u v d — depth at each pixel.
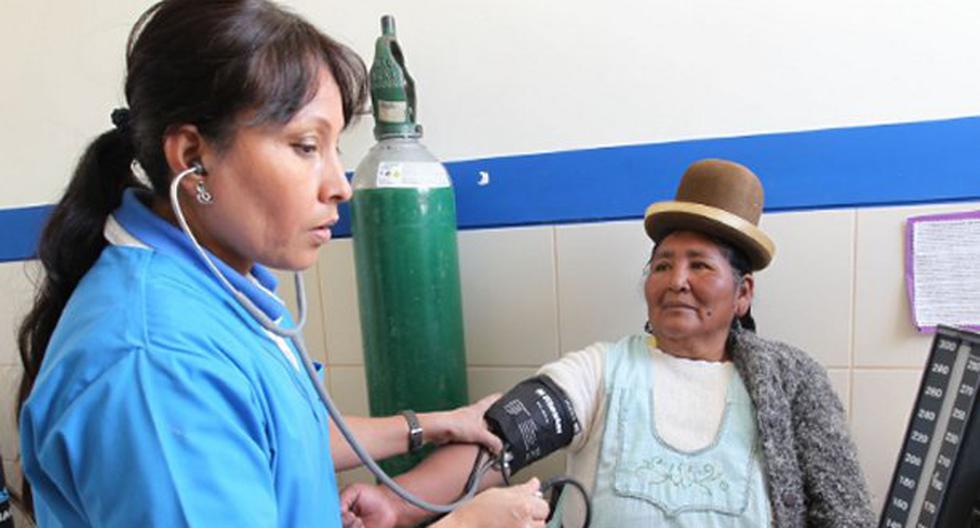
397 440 0.84
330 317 1.26
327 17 1.19
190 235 0.51
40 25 1.30
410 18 1.15
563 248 1.13
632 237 1.10
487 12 1.12
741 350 0.89
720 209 0.84
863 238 1.02
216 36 0.46
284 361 0.59
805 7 1.00
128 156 0.57
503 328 1.18
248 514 0.44
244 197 0.50
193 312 0.49
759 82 1.03
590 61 1.09
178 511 0.41
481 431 0.85
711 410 0.86
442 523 0.60
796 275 1.05
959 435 0.65
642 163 1.08
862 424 1.06
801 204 1.03
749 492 0.79
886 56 0.98
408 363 1.00
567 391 0.89
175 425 0.42
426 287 0.99
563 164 1.11
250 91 0.47
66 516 0.47
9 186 1.37
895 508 0.71
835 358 1.05
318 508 0.56
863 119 1.00
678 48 1.05
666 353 0.92
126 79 0.51
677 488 0.81
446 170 1.08
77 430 0.42
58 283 0.56
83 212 0.56
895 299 1.02
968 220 0.97
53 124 1.33
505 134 1.14
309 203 0.52
